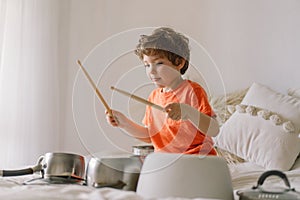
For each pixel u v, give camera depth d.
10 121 2.18
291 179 1.43
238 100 2.12
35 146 2.29
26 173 1.12
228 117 1.94
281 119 1.85
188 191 0.87
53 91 2.40
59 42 2.49
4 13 2.16
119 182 1.06
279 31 2.29
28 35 2.29
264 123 1.85
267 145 1.79
